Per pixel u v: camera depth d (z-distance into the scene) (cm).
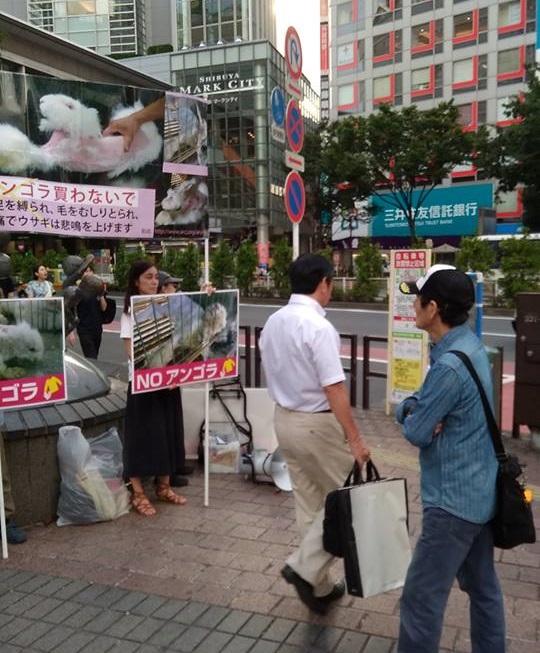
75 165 497
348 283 2333
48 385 373
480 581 234
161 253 2894
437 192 4016
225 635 284
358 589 256
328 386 272
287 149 622
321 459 288
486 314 1938
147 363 401
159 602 313
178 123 542
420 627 228
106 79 3662
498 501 223
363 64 4347
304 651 272
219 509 435
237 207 4703
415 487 476
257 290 2491
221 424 517
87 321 812
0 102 460
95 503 409
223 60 4597
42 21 5662
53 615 302
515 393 566
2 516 362
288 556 363
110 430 454
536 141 2683
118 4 5569
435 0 4012
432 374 219
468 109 3988
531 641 279
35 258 2755
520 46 3759
